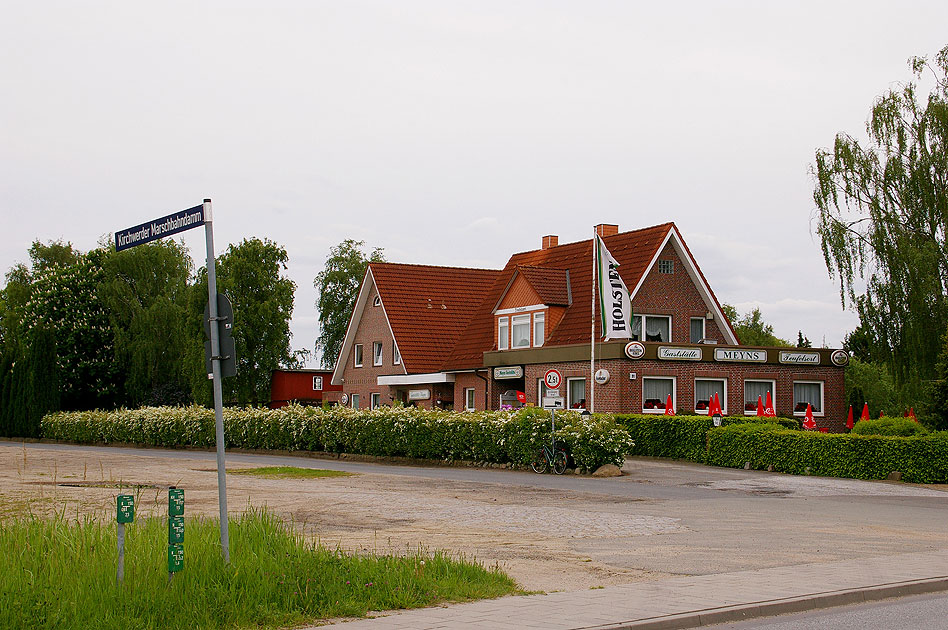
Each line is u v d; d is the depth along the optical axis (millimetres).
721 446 32250
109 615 9328
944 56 42094
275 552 12016
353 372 60625
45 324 74375
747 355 40594
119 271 77562
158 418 54031
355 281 93438
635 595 11414
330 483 26953
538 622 9930
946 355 32594
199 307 73312
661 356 38938
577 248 51250
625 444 29641
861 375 75375
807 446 29547
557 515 19578
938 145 41469
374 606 10680
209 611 9844
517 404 45438
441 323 57500
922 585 12367
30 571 10445
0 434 68812
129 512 10484
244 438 47469
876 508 21203
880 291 41281
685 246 45469
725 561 14102
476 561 13297
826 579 12562
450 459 35031
